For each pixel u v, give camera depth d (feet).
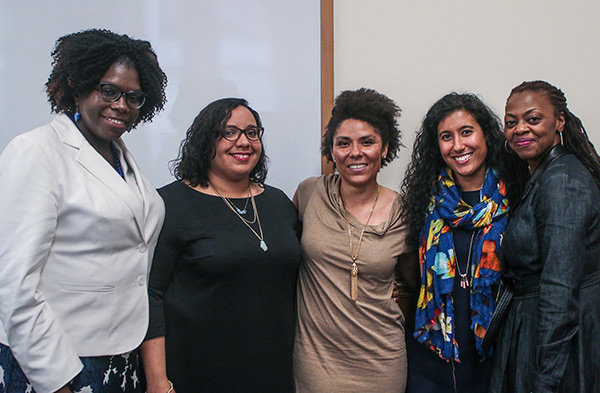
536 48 5.04
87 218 2.83
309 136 4.92
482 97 5.05
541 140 3.46
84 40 2.91
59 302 2.81
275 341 3.78
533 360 3.33
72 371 2.70
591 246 3.25
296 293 4.33
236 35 4.83
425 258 4.06
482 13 4.99
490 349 3.83
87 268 2.88
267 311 3.73
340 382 3.85
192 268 3.62
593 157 3.62
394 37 4.95
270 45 4.84
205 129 3.81
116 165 3.33
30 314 2.56
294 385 4.03
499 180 3.94
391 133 4.21
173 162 4.87
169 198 3.77
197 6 4.79
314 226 4.11
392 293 4.16
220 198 3.89
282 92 4.87
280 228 3.97
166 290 3.68
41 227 2.60
